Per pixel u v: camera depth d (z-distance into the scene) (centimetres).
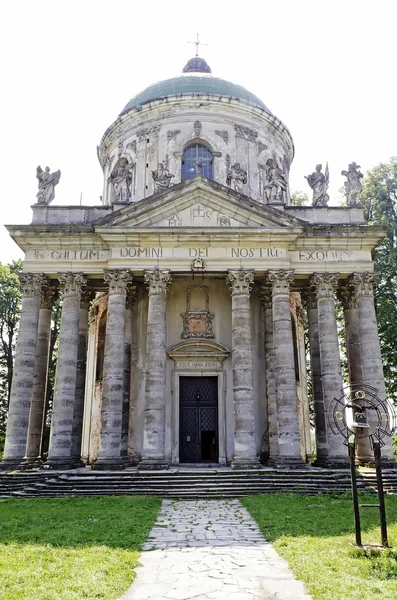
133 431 2578
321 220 2650
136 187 3172
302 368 3192
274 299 2438
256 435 2592
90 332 3338
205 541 1168
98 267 2525
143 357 2675
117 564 948
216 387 2664
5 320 4291
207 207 2533
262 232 2456
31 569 913
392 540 1111
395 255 3284
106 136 3528
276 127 3444
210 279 2769
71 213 2662
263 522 1351
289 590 819
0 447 4284
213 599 780
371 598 745
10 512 1536
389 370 3369
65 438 2292
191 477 2036
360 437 2392
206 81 3419
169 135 3200
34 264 2523
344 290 2716
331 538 1157
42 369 2664
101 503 1686
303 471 2103
